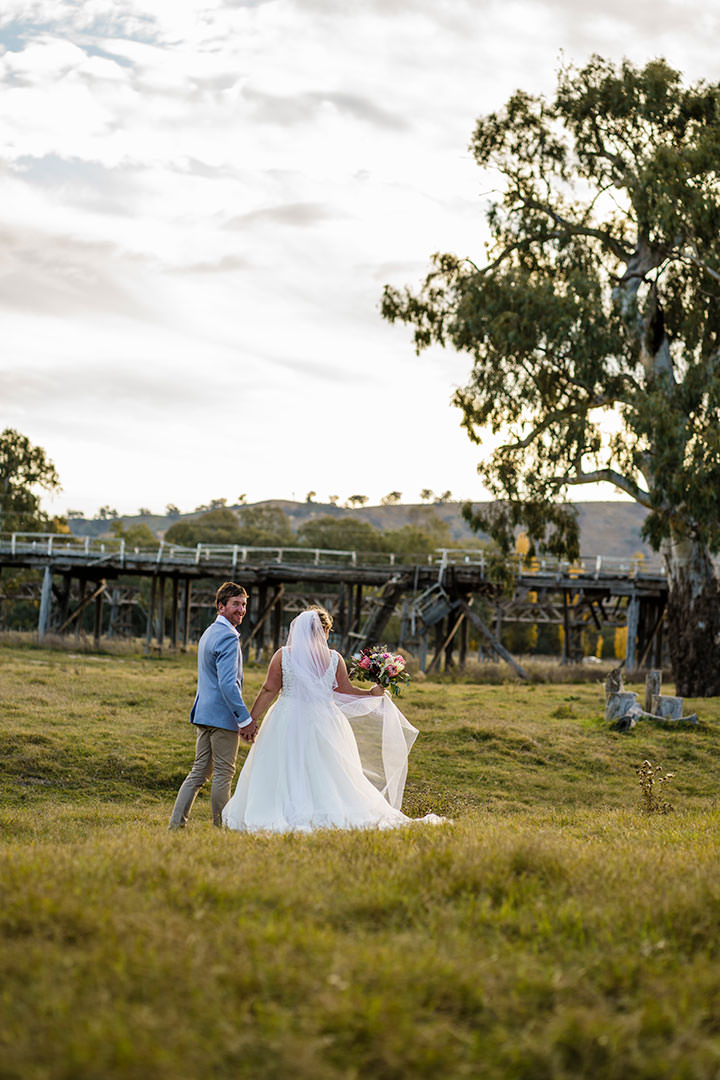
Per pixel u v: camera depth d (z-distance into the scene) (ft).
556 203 106.11
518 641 261.24
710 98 95.71
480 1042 10.68
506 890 16.28
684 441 91.15
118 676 79.41
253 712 27.76
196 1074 9.57
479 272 101.14
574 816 35.42
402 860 18.30
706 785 49.03
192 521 380.58
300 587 296.10
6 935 13.09
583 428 96.78
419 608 131.03
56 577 234.58
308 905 15.11
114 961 11.99
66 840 28.07
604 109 98.17
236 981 11.62
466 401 104.12
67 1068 9.37
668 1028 11.18
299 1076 9.70
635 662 139.74
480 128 103.71
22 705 58.34
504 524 107.14
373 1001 11.03
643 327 98.73
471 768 49.21
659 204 90.07
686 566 99.60
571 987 12.14
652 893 16.35
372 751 29.99
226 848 20.43
